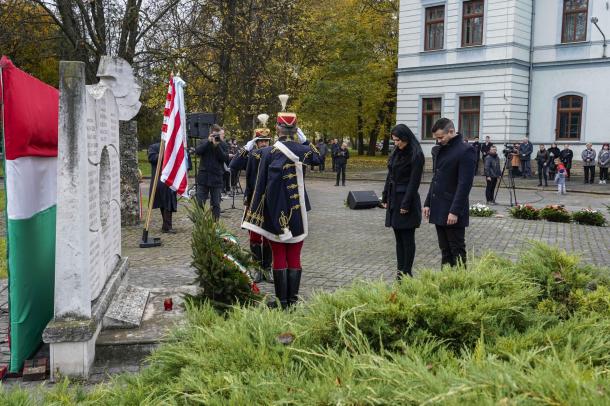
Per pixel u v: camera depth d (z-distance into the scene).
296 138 6.04
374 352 2.48
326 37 30.38
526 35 29.78
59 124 4.18
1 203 15.64
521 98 29.94
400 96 33.22
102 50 17.53
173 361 2.72
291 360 2.49
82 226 4.27
